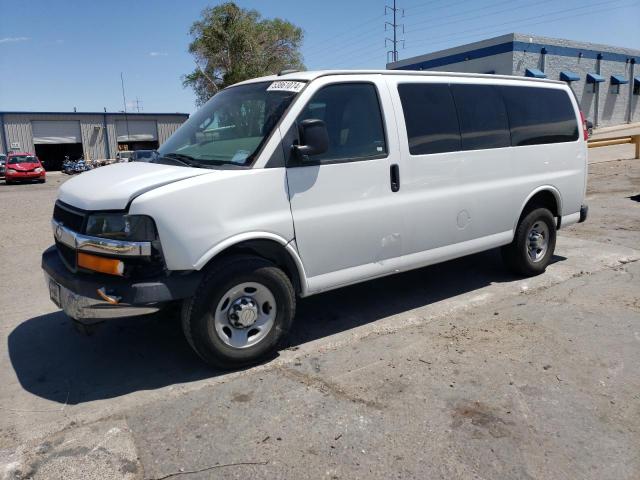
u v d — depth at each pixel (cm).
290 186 411
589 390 372
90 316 375
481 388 377
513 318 504
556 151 623
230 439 325
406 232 485
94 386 398
